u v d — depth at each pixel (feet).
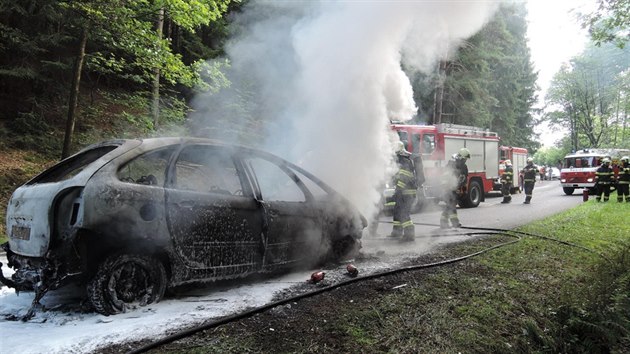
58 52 43.47
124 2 31.81
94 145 13.26
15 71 38.55
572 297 14.48
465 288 14.20
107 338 9.30
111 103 48.44
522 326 12.27
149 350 8.66
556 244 22.67
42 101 42.52
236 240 13.35
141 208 11.28
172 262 11.91
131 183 11.44
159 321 10.39
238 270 13.41
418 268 16.26
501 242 23.07
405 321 11.06
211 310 11.37
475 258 18.56
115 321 10.43
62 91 43.91
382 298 12.54
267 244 14.23
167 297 12.47
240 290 13.43
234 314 10.93
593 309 13.92
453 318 11.65
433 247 21.49
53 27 42.47
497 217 36.50
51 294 12.76
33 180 12.83
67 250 10.35
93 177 10.82
